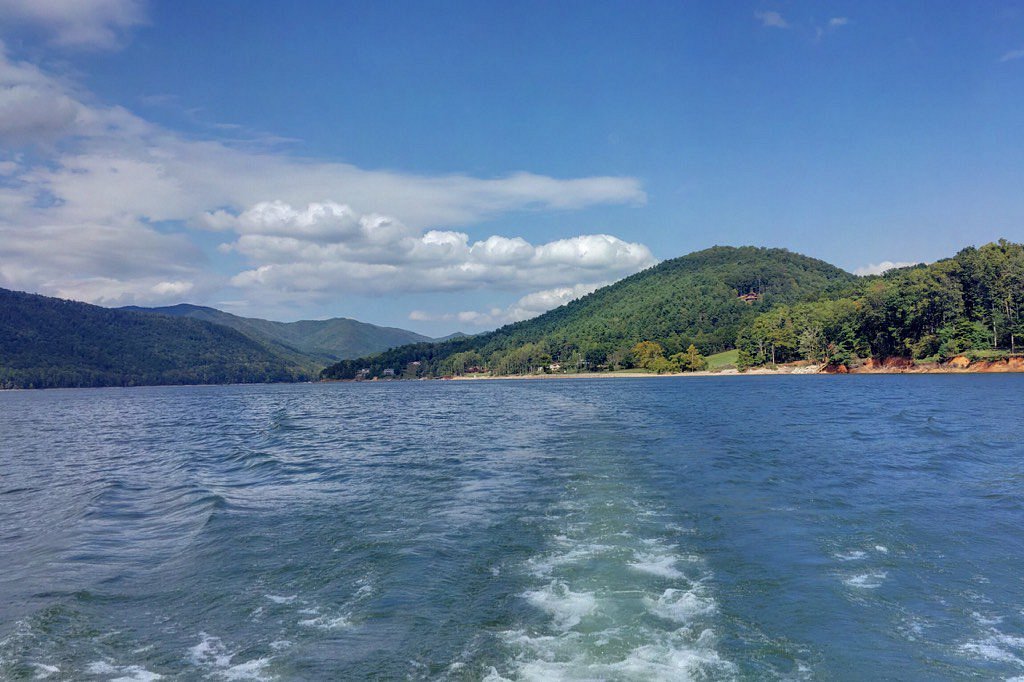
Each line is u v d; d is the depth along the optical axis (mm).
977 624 10898
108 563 15367
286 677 9367
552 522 17719
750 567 13773
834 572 13469
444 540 16172
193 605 12422
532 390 145375
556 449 33250
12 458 38344
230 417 76875
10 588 13656
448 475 26266
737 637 10359
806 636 10422
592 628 10742
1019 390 83375
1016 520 17734
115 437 52188
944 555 14602
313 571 14172
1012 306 142750
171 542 17188
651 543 15539
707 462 27812
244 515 19812
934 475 24641
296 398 137125
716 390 106250
